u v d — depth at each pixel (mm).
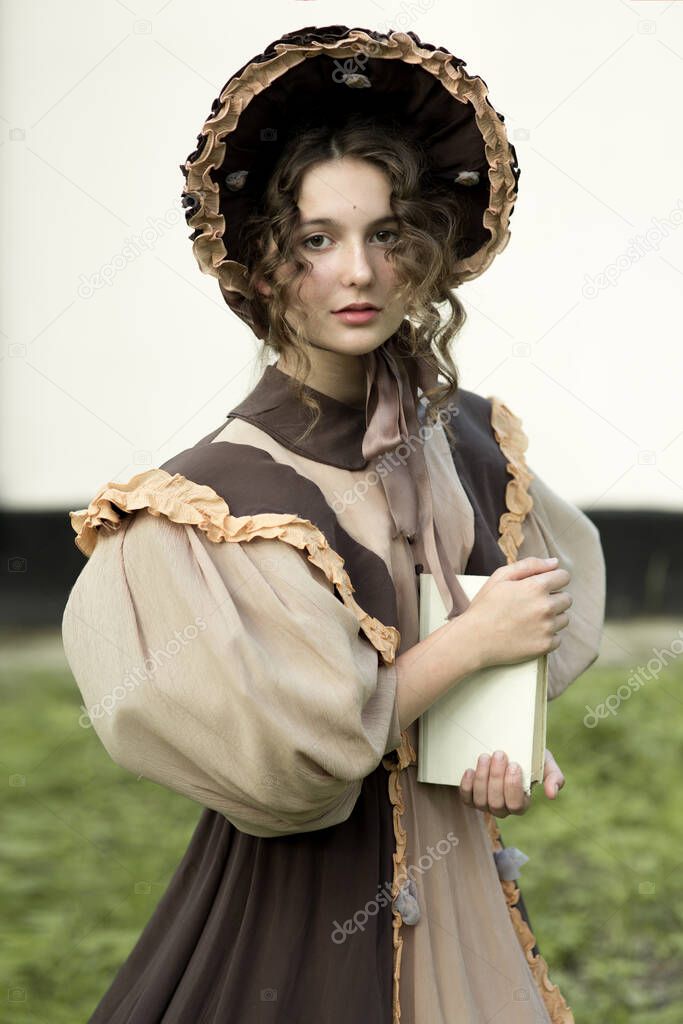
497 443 3891
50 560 13367
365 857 3141
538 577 3172
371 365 3275
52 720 9422
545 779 3469
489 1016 3209
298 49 3049
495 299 11211
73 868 6723
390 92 3244
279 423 3254
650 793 7809
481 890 3324
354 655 2953
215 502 3021
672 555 13070
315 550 2977
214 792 2957
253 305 3342
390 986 3082
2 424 13117
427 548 3268
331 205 3107
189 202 3199
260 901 3154
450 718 3227
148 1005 3207
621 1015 5371
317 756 2812
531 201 11367
